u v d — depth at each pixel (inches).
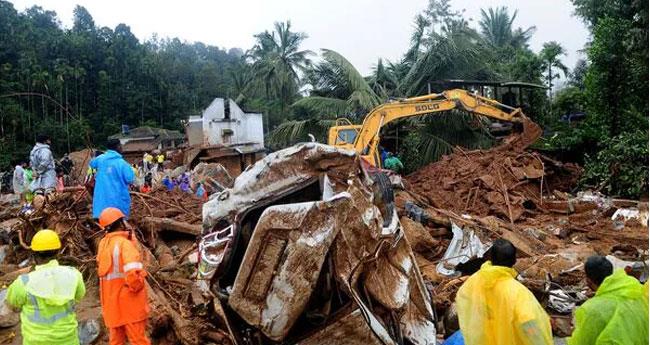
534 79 1137.4
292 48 1909.4
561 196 595.2
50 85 2450.8
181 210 412.2
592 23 848.9
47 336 183.2
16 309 267.3
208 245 208.8
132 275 201.3
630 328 134.6
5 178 999.0
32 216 362.3
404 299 206.1
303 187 209.3
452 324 252.5
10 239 366.9
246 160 1192.2
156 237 369.1
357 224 193.6
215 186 513.7
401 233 221.0
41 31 3014.3
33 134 2201.0
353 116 1093.8
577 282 317.7
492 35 1831.9
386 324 206.8
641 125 722.2
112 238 209.0
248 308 190.2
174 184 689.6
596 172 653.3
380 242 197.5
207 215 216.4
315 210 187.0
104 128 2696.9
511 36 1843.0
